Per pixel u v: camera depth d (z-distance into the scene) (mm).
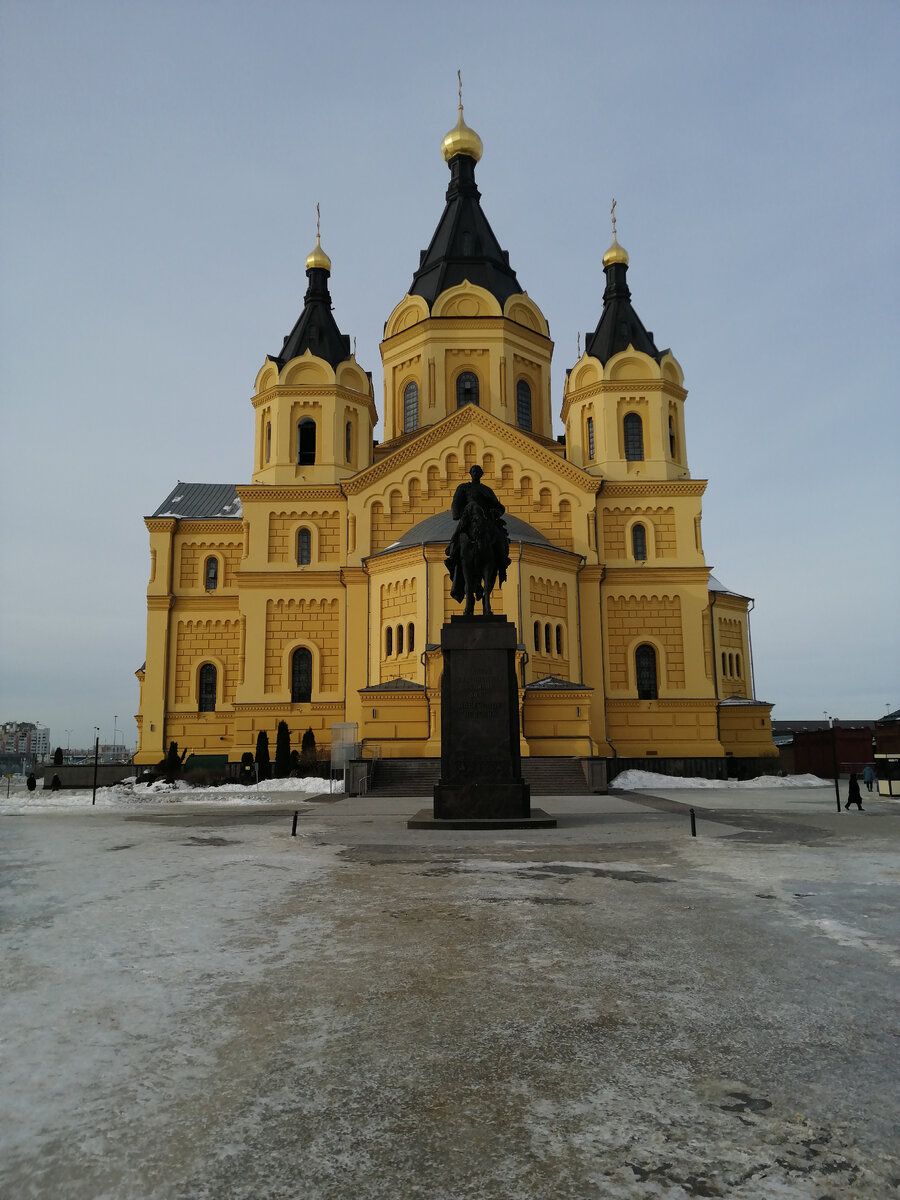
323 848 18047
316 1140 5004
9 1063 6156
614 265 58281
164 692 54719
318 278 58250
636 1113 5344
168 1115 5324
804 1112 5359
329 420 54188
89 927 10453
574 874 14273
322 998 7637
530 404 59188
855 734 52156
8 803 34719
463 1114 5332
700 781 43375
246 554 52438
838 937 9836
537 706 43625
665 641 51500
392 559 47844
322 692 50625
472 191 62750
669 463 54031
